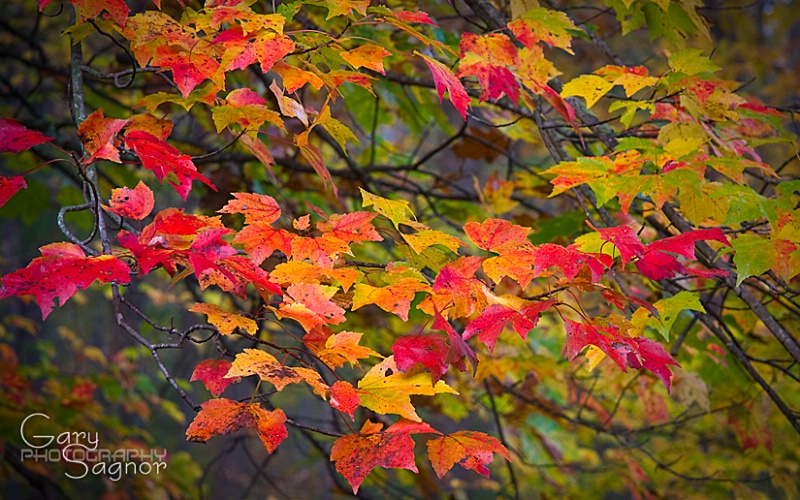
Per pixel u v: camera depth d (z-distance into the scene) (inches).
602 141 85.7
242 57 59.1
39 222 346.6
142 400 243.1
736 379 125.0
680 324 106.8
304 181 153.1
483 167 308.3
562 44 78.0
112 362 245.6
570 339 56.4
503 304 57.2
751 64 286.5
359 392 56.3
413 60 116.6
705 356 123.5
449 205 149.3
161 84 138.3
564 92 78.0
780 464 156.6
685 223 76.1
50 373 201.0
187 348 243.8
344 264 67.1
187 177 58.1
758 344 117.9
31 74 216.5
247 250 59.5
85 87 136.2
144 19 61.1
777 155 239.9
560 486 204.7
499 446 55.0
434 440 55.3
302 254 59.8
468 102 65.7
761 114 77.0
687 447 191.5
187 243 57.9
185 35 61.7
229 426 51.6
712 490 175.9
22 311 378.6
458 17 110.5
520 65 76.9
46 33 236.5
